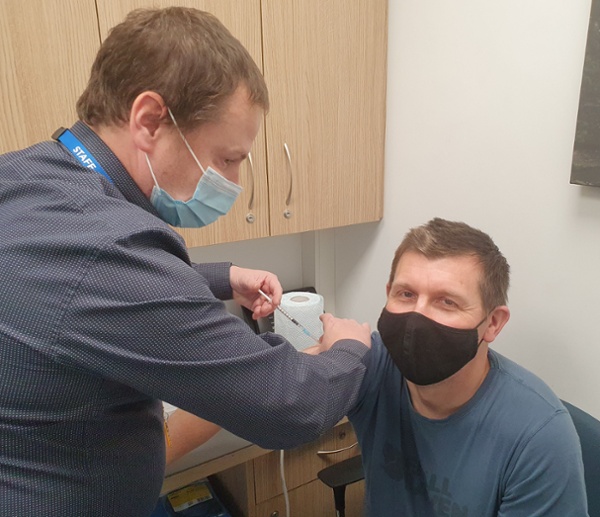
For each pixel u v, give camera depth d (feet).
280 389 2.17
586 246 3.73
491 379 3.07
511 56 4.05
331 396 2.40
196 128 2.26
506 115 4.17
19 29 3.50
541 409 2.91
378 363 3.53
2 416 2.00
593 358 3.81
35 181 2.06
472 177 4.58
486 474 2.96
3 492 2.06
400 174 5.44
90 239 1.87
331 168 5.27
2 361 1.92
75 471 2.19
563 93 3.71
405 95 5.19
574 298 3.88
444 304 2.91
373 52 5.21
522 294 4.30
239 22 4.36
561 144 3.78
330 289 6.89
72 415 2.08
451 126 4.71
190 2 4.08
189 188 2.47
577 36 3.56
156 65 2.10
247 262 6.47
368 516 3.61
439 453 3.14
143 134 2.21
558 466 2.77
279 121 4.82
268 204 4.98
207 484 6.17
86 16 3.70
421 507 3.29
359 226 6.22
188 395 2.05
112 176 2.30
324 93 5.01
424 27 4.82
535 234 4.10
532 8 3.84
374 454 3.46
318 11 4.76
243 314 6.05
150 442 2.51
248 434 2.23
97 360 1.91
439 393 3.09
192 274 2.09
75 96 3.79
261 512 5.63
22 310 1.88
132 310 1.88
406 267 3.02
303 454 5.65
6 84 3.53
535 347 4.25
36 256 1.87
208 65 2.12
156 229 2.04
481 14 4.24
